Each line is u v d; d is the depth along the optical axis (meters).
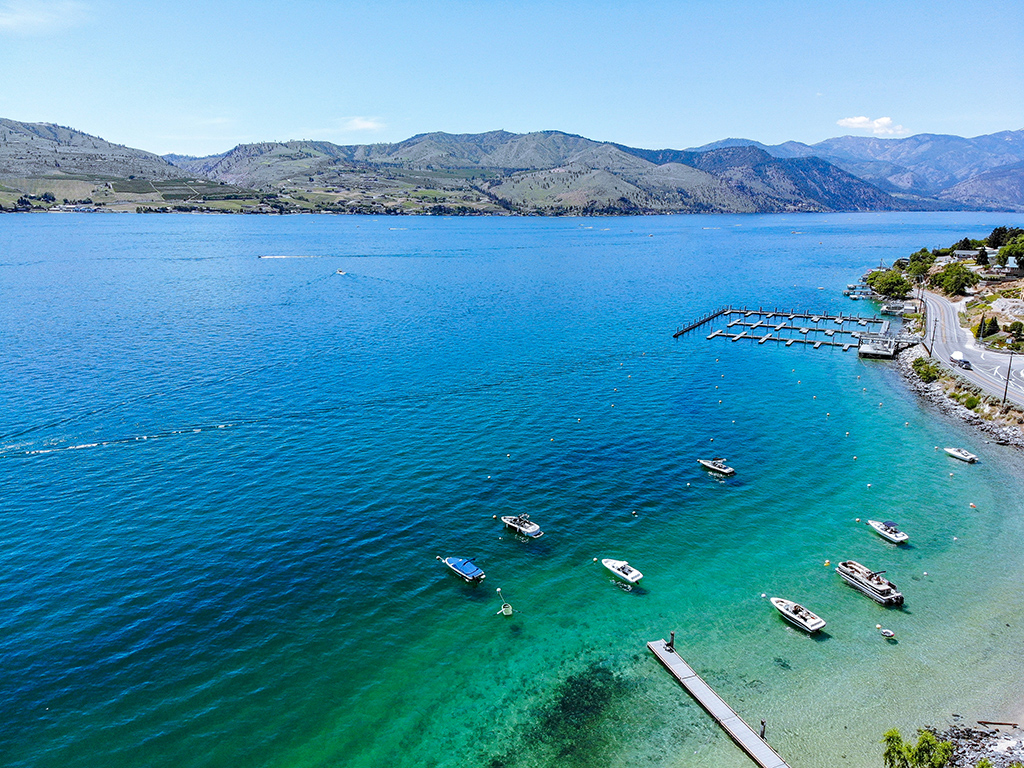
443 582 62.91
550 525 73.38
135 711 46.66
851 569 65.25
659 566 66.88
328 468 84.12
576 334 163.25
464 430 98.00
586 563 67.06
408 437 94.62
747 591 63.44
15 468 81.12
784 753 45.59
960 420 108.69
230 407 103.31
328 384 115.94
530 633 57.06
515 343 151.38
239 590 59.78
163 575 61.25
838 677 52.69
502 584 63.16
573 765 44.75
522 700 50.03
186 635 53.97
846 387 126.25
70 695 47.53
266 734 45.78
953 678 52.69
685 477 86.00
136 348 135.00
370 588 61.31
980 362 130.25
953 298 193.38
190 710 47.12
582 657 54.56
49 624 54.22
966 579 65.50
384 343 146.75
